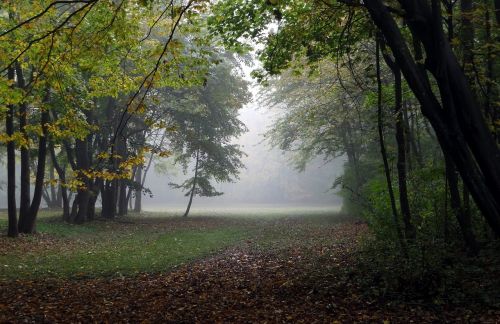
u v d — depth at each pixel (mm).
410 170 13047
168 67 9586
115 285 10117
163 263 13320
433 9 5895
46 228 21484
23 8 11758
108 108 27297
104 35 9273
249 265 12562
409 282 7727
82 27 11023
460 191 11289
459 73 5969
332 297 8047
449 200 10508
